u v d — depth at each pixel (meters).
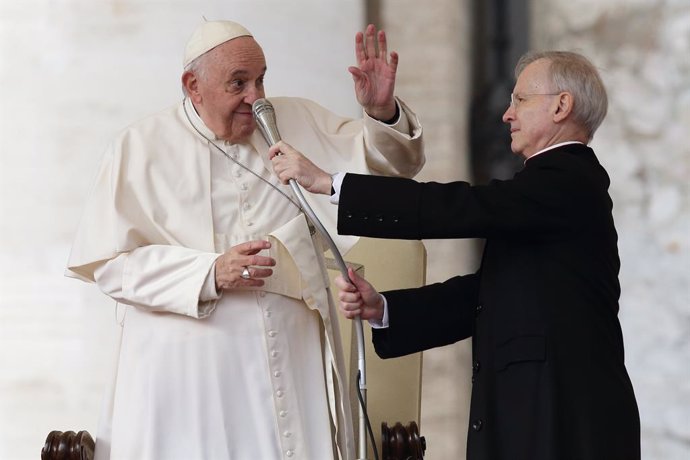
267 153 16.98
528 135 16.47
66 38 22.16
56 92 22.11
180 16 22.20
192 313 15.90
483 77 25.62
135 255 16.33
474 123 25.47
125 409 16.28
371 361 18.50
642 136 25.11
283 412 16.16
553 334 15.63
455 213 15.65
